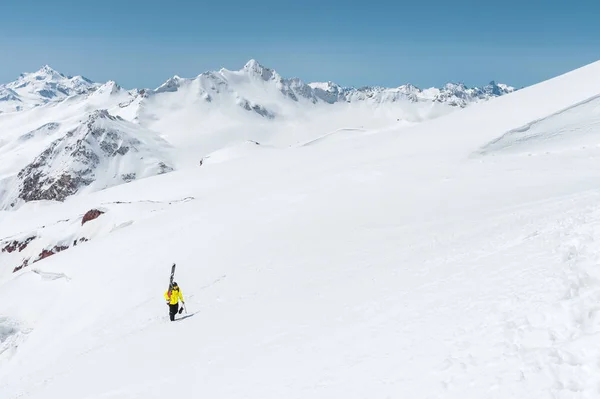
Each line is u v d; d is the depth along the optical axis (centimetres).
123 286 3447
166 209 6003
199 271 3139
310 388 856
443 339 842
